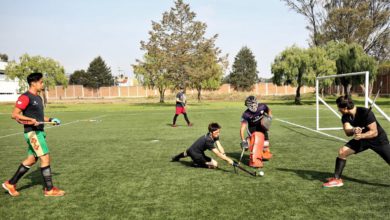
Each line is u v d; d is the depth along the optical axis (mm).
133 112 24156
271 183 5215
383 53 40469
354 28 38625
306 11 40562
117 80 97250
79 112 25109
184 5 35531
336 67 33125
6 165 6922
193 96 58125
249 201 4379
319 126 13141
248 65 78000
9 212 4141
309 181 5305
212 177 5625
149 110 26391
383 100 34719
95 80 90000
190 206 4230
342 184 5027
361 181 5254
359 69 33406
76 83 92562
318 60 32156
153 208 4184
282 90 62062
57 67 35750
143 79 40688
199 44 35969
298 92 33844
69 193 4867
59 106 35250
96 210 4156
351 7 38531
